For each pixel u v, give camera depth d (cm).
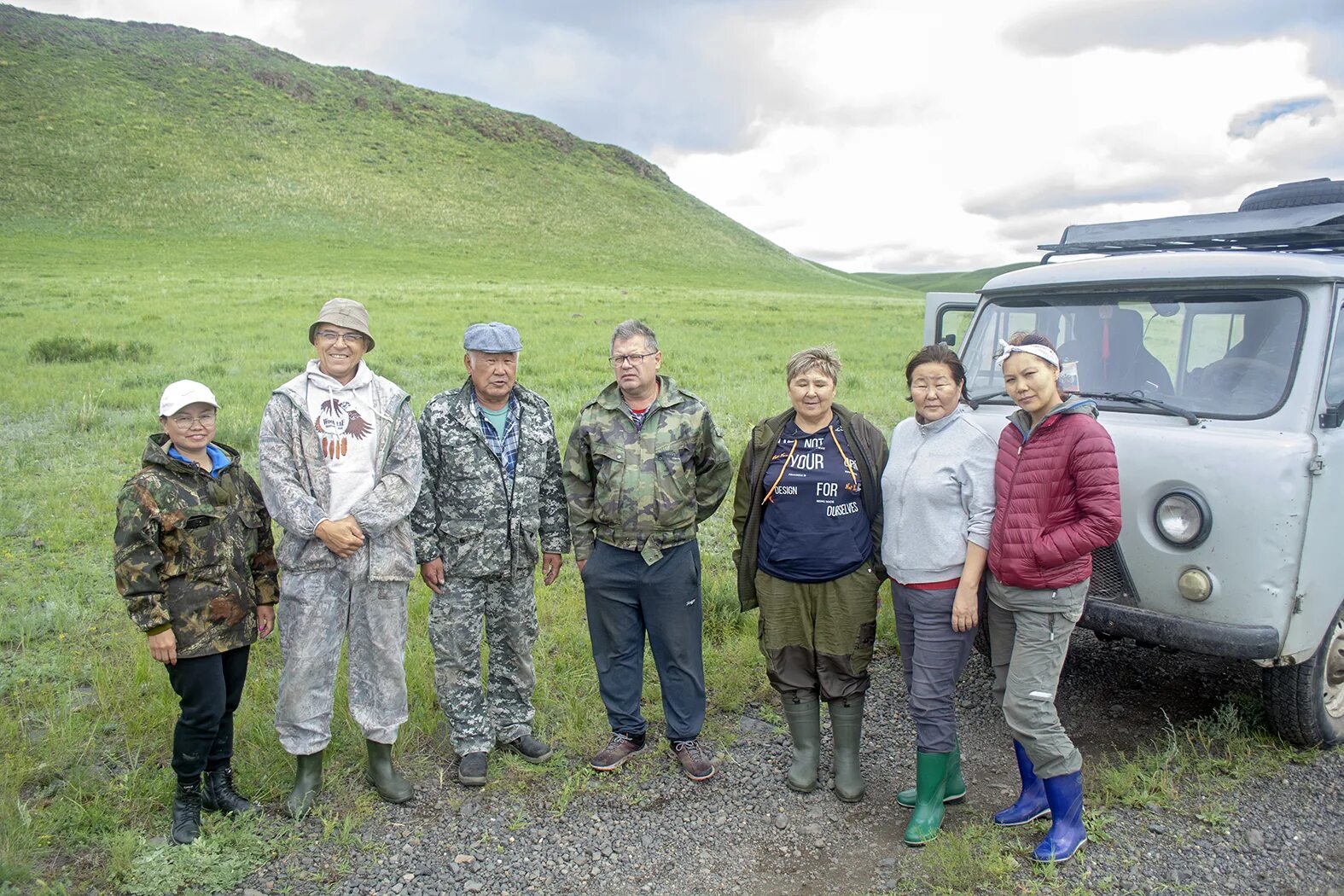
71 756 378
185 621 329
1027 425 346
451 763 407
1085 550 322
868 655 385
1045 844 334
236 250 5869
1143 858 335
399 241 7069
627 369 378
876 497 378
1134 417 409
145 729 402
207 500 337
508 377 383
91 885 314
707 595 573
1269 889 318
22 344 1678
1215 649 364
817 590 376
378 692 371
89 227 5984
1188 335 413
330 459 358
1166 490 376
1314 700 393
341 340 358
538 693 459
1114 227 566
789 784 391
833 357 370
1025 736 336
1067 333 457
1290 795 375
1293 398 374
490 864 338
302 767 366
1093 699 465
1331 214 475
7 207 6059
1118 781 375
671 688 403
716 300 4103
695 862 342
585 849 348
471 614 394
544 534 416
